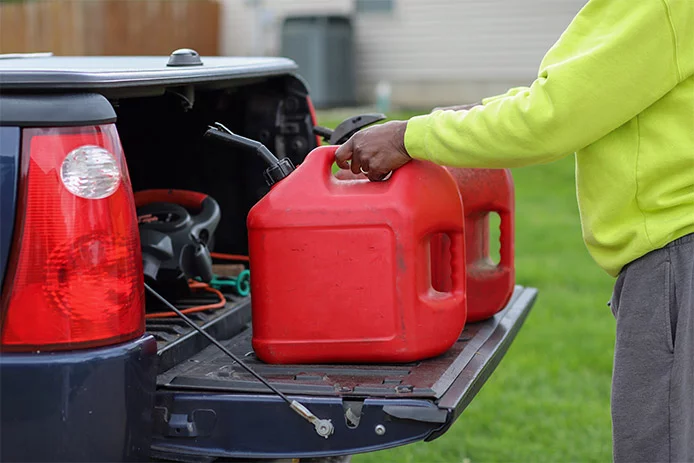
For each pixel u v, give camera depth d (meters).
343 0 17.77
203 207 2.99
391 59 17.56
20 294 1.86
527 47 16.72
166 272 2.75
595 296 6.61
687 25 2.01
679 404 2.11
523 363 5.28
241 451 2.06
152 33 16.69
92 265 1.89
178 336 2.43
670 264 2.12
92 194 1.89
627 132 2.13
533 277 7.06
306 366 2.27
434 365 2.27
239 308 2.85
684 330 2.10
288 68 3.22
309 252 2.24
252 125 3.27
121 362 1.90
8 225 1.86
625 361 2.18
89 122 1.91
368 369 2.23
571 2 16.28
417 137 2.18
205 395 2.07
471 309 2.82
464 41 17.05
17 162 1.86
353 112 16.36
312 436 2.03
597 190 2.19
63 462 1.86
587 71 2.02
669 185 2.11
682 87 2.08
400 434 2.00
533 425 4.50
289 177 2.26
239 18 18.48
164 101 3.00
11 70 1.92
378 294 2.23
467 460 4.12
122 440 1.91
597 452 4.19
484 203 2.77
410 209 2.21
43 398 1.84
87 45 15.95
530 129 2.07
